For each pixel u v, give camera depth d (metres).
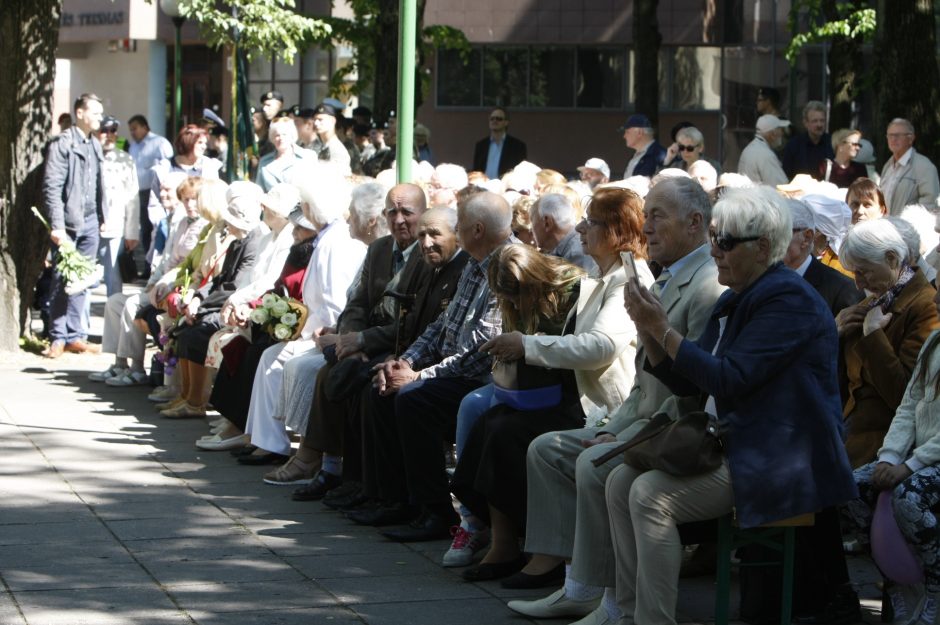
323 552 7.69
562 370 7.28
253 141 18.55
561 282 7.32
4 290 14.35
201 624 6.39
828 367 5.87
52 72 14.57
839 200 8.55
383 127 21.34
